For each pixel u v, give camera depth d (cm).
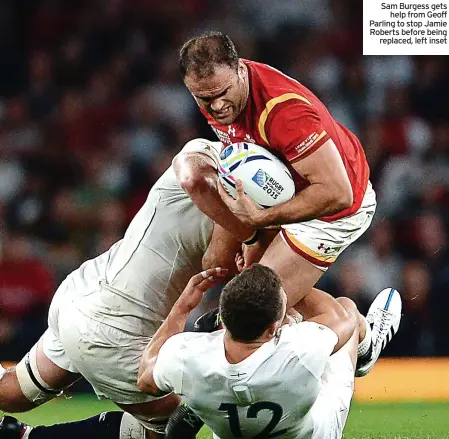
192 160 1798
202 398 1541
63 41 5753
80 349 1905
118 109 5369
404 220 4788
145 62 5619
